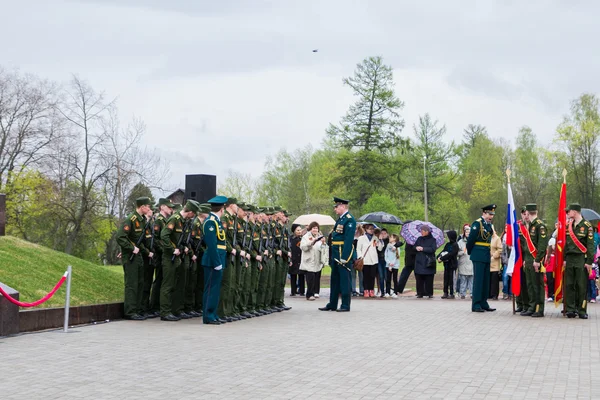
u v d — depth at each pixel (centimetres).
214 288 1539
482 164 8831
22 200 4756
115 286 1791
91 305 1500
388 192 6650
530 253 1780
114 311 1577
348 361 1047
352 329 1454
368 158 6525
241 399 790
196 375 924
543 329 1483
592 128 6412
